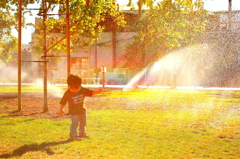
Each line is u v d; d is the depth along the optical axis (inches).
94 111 363.6
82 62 1432.1
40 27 472.7
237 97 588.1
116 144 197.3
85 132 221.5
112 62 1344.7
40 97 566.6
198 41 1016.9
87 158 165.9
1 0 425.7
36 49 945.5
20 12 366.3
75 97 213.0
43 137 219.0
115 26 1277.1
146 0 582.6
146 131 239.3
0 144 198.1
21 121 291.1
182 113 349.4
